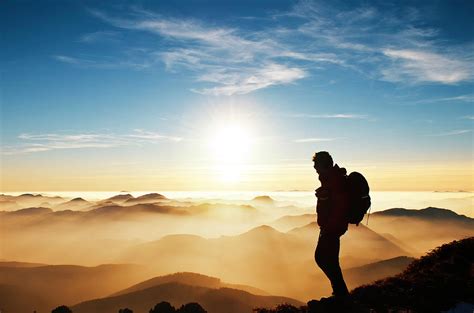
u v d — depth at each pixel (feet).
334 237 29.30
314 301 31.91
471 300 35.29
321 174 29.60
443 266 43.57
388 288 39.06
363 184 28.86
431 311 34.17
